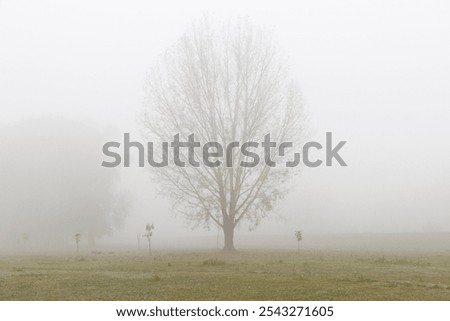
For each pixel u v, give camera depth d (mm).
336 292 15594
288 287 16688
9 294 15914
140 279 19484
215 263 26922
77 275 21281
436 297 14609
